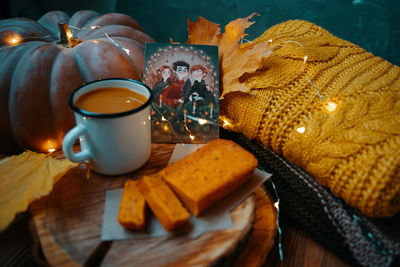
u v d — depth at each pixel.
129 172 0.39
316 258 0.40
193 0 0.78
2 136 0.50
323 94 0.42
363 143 0.35
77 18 0.59
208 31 0.51
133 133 0.36
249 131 0.44
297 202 0.42
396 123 0.36
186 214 0.32
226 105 0.47
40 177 0.38
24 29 0.53
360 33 0.74
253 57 0.46
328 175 0.37
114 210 0.34
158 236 0.32
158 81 0.46
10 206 0.35
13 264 0.38
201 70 0.46
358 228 0.36
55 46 0.48
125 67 0.48
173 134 0.45
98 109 0.36
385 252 0.34
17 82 0.45
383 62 0.47
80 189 0.37
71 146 0.35
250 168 0.36
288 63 0.47
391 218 0.35
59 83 0.45
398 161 0.33
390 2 0.69
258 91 0.44
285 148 0.41
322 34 0.55
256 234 0.37
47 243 0.31
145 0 0.79
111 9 0.78
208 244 0.31
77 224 0.33
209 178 0.35
